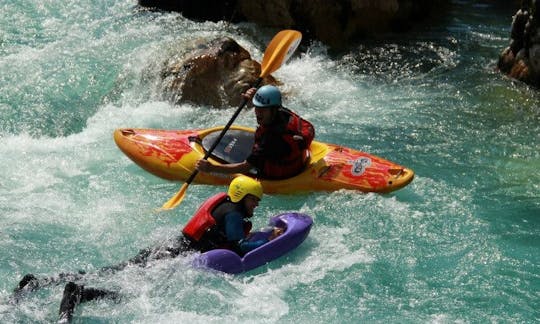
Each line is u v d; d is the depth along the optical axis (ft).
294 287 47.21
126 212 56.49
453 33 102.53
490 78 86.48
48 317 42.37
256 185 47.70
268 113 54.34
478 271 49.88
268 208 57.16
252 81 77.00
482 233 54.44
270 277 47.91
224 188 59.98
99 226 54.29
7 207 56.49
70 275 45.50
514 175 63.93
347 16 96.43
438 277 49.16
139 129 64.64
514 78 86.07
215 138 61.93
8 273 48.06
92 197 58.75
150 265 46.29
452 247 52.65
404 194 59.72
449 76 87.35
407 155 67.36
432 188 61.16
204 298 45.06
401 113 76.95
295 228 50.06
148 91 78.54
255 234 50.80
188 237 47.50
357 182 58.75
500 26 106.11
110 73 81.46
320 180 58.65
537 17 81.92
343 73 87.56
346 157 60.49
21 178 61.46
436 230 54.65
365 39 98.63
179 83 76.79
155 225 54.60
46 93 77.61
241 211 47.42
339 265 49.83
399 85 84.64
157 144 62.49
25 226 53.78
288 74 85.87
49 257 50.14
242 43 89.61
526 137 71.46
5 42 86.74
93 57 84.28
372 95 81.66
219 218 47.19
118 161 65.36
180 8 99.50
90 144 68.59
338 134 71.51
